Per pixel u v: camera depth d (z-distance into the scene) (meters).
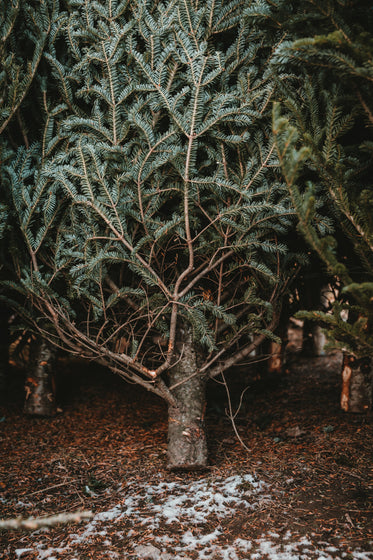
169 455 3.01
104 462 3.26
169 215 2.94
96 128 2.59
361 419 3.78
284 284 3.02
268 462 3.07
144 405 4.57
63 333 3.25
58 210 2.73
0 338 4.73
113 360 3.10
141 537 2.33
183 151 2.42
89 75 2.62
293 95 2.39
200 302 2.73
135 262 2.64
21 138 3.09
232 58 2.57
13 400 4.71
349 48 1.83
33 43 2.94
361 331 1.82
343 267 1.78
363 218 2.02
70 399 4.73
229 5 2.46
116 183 2.48
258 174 2.49
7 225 2.79
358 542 2.17
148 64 2.54
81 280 2.68
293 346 6.68
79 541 2.34
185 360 3.11
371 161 2.40
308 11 2.15
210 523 2.42
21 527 2.51
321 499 2.58
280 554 2.12
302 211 1.80
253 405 4.44
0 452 3.53
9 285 2.93
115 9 2.58
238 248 2.65
